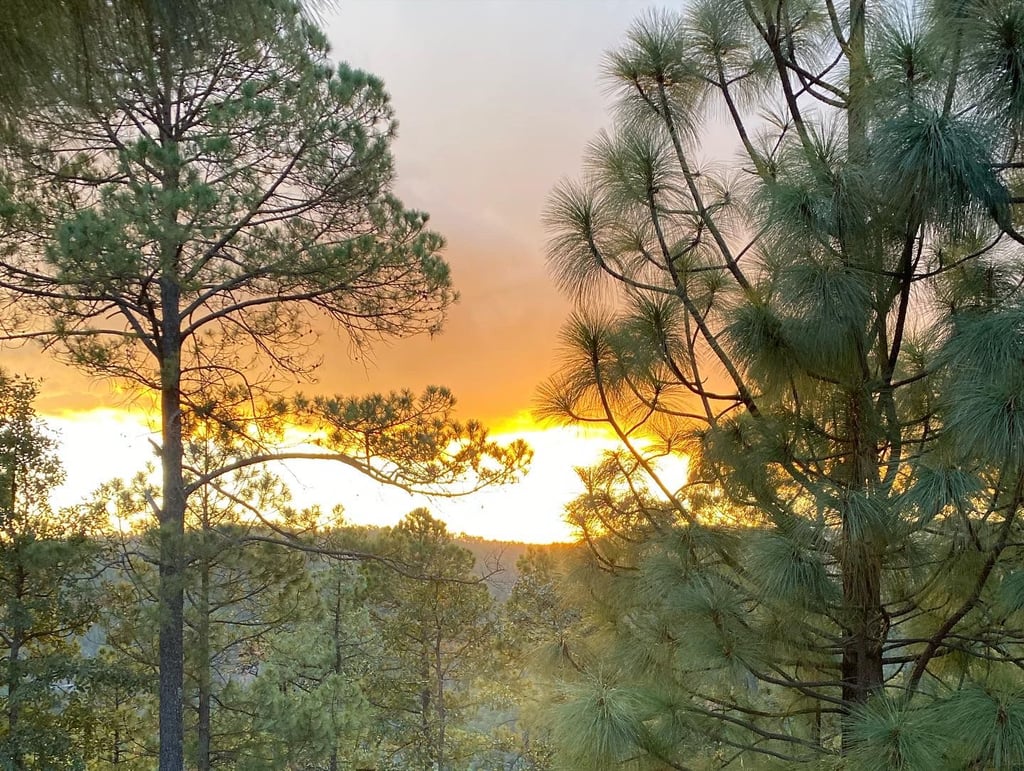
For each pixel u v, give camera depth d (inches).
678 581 129.2
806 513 118.4
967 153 92.7
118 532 347.6
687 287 147.0
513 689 627.8
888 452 128.3
